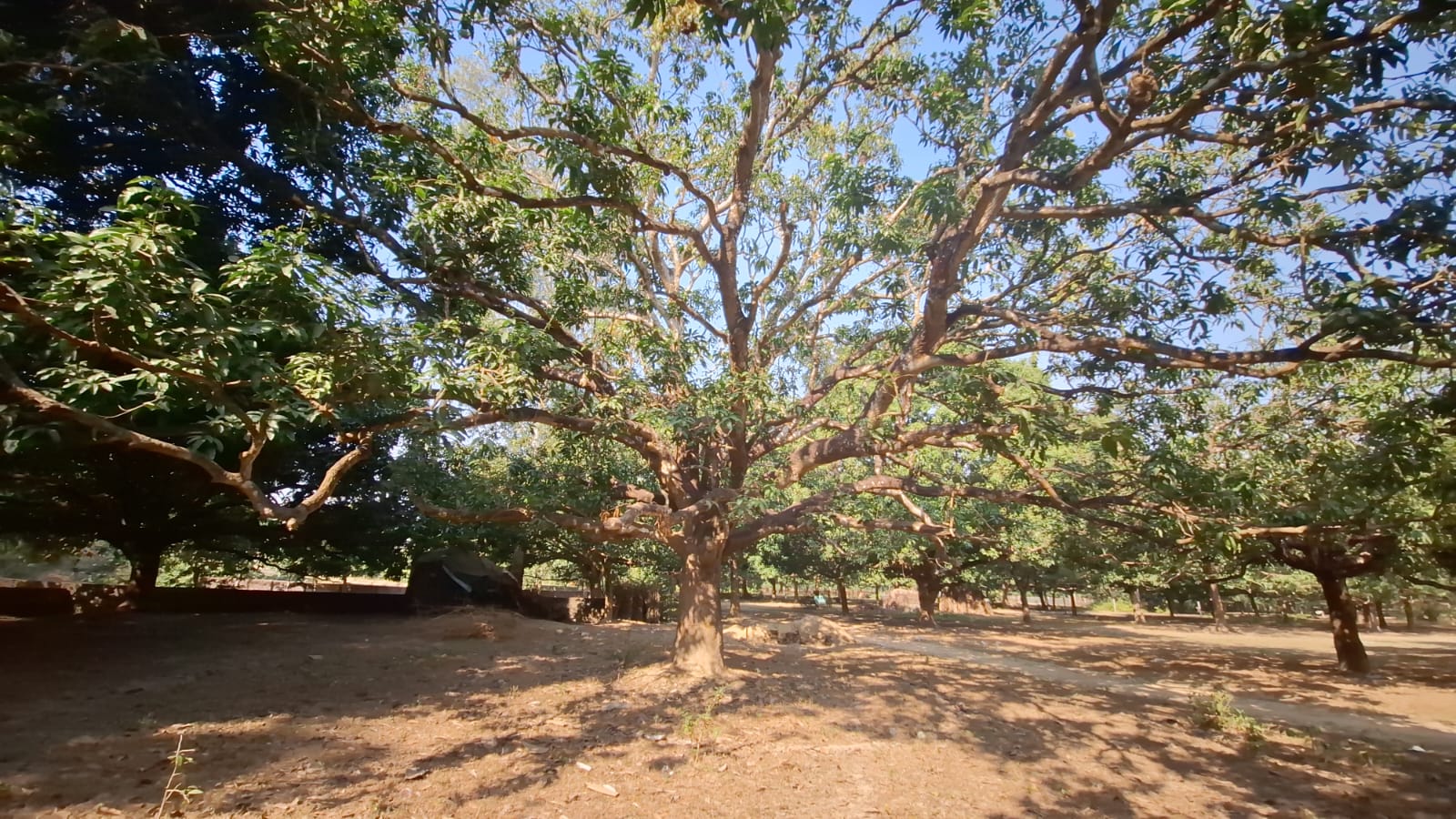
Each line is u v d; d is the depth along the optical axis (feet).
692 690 30.22
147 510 45.96
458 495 45.14
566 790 18.84
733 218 32.17
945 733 26.66
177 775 18.15
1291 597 110.11
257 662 34.22
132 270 14.65
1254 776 23.68
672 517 27.66
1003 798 20.01
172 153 28.60
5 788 16.46
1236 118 22.53
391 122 25.98
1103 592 130.52
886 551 77.36
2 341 16.25
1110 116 20.79
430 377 20.61
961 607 138.00
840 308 36.50
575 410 28.53
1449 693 45.55
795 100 34.01
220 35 26.68
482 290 29.89
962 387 24.71
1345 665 54.90
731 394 27.40
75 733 21.39
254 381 17.85
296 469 44.65
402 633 45.80
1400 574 54.29
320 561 62.28
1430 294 19.74
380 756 20.94
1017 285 31.53
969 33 24.97
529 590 77.00
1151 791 21.48
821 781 20.53
